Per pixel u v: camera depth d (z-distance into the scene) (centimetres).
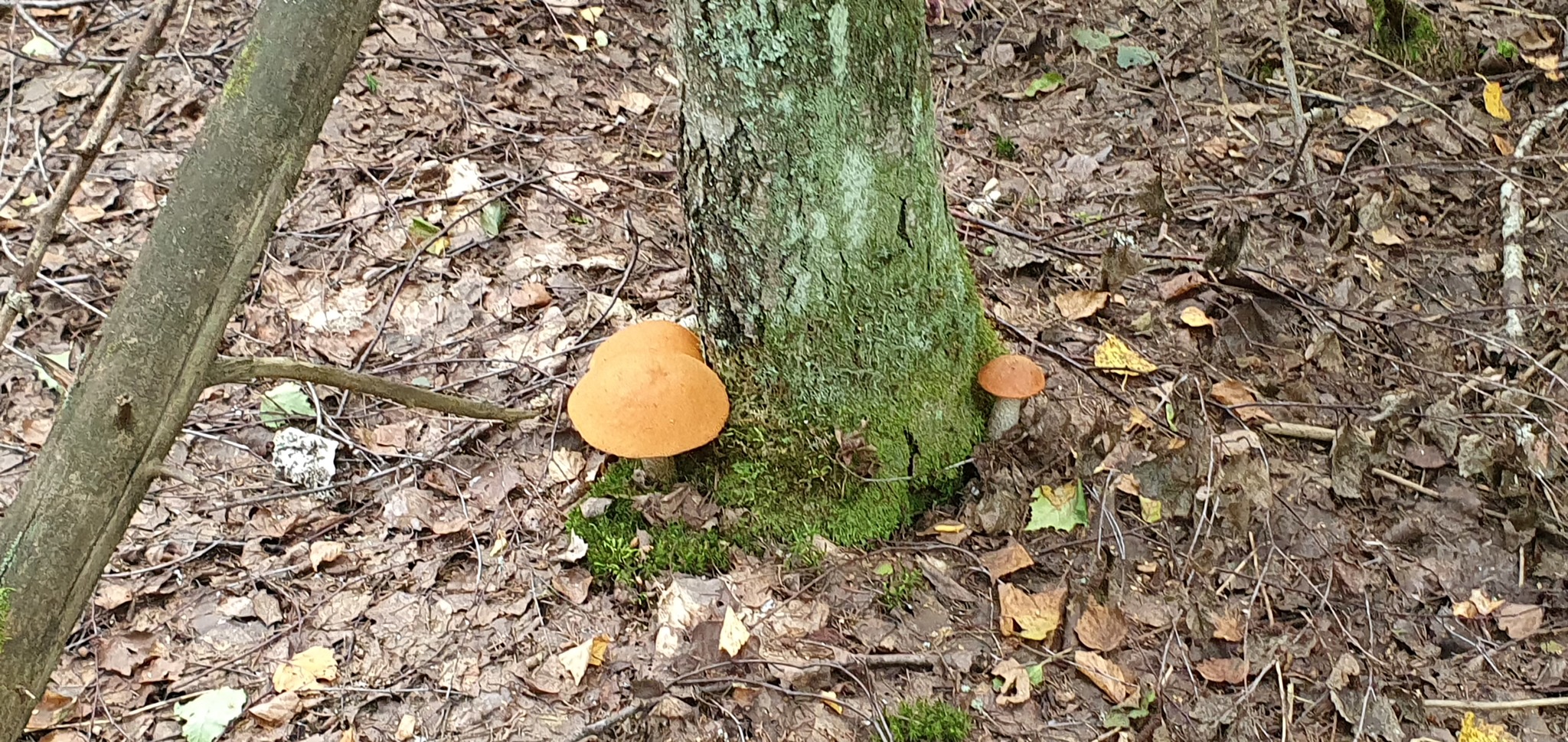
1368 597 105
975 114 171
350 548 109
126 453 67
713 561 106
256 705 96
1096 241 146
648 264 143
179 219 67
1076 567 107
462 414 102
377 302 136
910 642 101
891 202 96
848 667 98
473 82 169
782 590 105
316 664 99
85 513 66
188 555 107
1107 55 180
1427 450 117
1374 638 101
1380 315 133
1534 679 99
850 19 87
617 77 178
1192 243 145
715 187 95
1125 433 118
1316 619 103
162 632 102
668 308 137
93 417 66
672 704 95
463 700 97
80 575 67
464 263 142
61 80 157
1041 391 108
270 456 118
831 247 96
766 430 105
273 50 68
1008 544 108
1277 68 175
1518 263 138
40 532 65
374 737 95
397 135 158
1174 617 103
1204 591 105
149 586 104
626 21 189
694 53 89
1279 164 158
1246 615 103
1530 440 115
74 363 124
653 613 103
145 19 167
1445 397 122
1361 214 146
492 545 109
